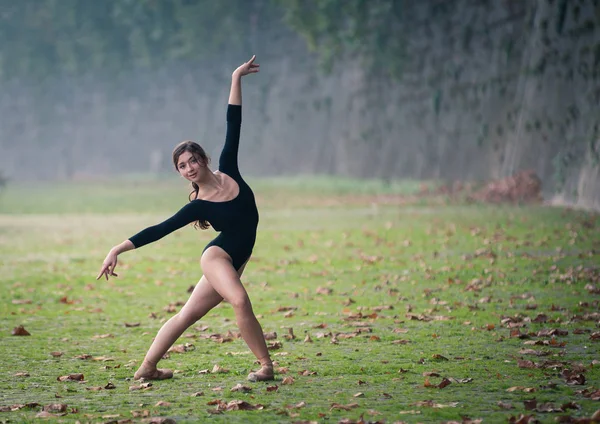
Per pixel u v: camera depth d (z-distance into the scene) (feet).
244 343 37.19
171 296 52.60
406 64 203.10
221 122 300.40
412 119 204.13
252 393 27.81
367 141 226.79
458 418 23.97
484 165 169.99
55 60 344.49
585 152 119.85
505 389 27.40
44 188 252.62
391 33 202.90
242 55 289.12
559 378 28.71
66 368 32.68
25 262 72.84
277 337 38.27
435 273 58.65
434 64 191.93
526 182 131.34
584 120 121.70
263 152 279.90
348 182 207.10
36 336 39.86
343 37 206.39
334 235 90.27
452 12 183.42
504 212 112.78
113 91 346.13
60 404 26.32
